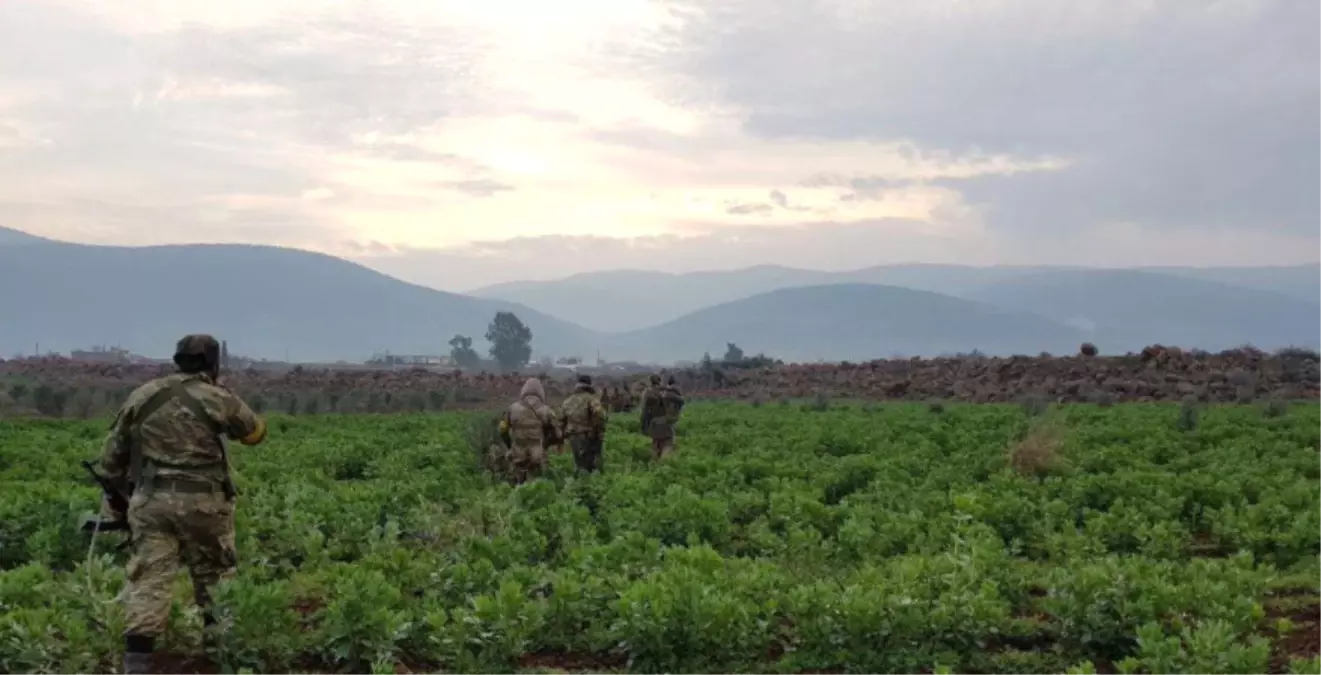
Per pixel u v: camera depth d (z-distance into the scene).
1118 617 9.02
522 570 9.92
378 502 14.30
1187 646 8.37
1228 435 25.83
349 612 8.36
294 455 21.53
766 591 9.41
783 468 18.77
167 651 8.49
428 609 8.84
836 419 33.97
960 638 8.98
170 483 7.82
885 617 8.88
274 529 12.38
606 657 8.91
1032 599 10.19
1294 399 42.34
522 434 16.98
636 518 13.25
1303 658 8.55
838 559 11.98
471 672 8.33
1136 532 12.57
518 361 174.88
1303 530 12.62
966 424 29.89
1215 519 13.86
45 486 14.49
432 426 33.25
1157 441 23.03
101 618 8.36
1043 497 14.90
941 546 12.11
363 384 65.25
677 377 65.56
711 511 13.31
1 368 73.56
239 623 8.12
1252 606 8.87
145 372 73.44
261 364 144.25
